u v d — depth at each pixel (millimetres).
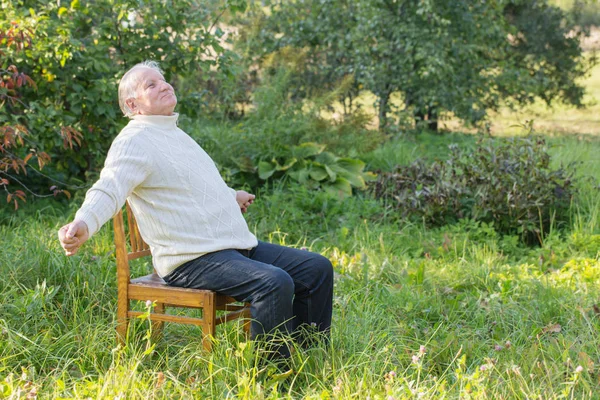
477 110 11789
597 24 14102
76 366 3381
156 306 3602
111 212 3080
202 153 3482
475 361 3516
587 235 6164
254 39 11602
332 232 6379
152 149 3252
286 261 3477
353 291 4469
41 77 6316
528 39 13672
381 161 8977
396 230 6453
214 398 2984
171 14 6539
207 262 3240
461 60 11734
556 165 8297
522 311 4324
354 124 8625
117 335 3395
